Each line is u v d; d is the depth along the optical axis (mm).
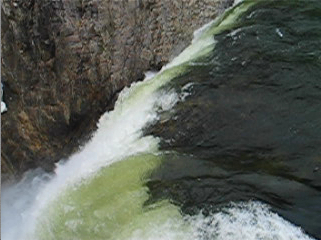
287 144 6586
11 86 6629
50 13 6777
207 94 7891
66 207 6312
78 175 7012
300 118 7035
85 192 6535
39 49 6801
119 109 8148
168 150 7008
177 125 7473
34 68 6844
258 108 7383
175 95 8016
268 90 7738
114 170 6816
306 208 5410
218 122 7281
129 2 8039
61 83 7195
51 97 7102
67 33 7070
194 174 6297
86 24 7352
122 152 7289
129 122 7859
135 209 5863
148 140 7359
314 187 5762
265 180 5961
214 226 5297
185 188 6035
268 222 5223
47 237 5945
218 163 6488
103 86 7902
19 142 6789
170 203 5812
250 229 5164
